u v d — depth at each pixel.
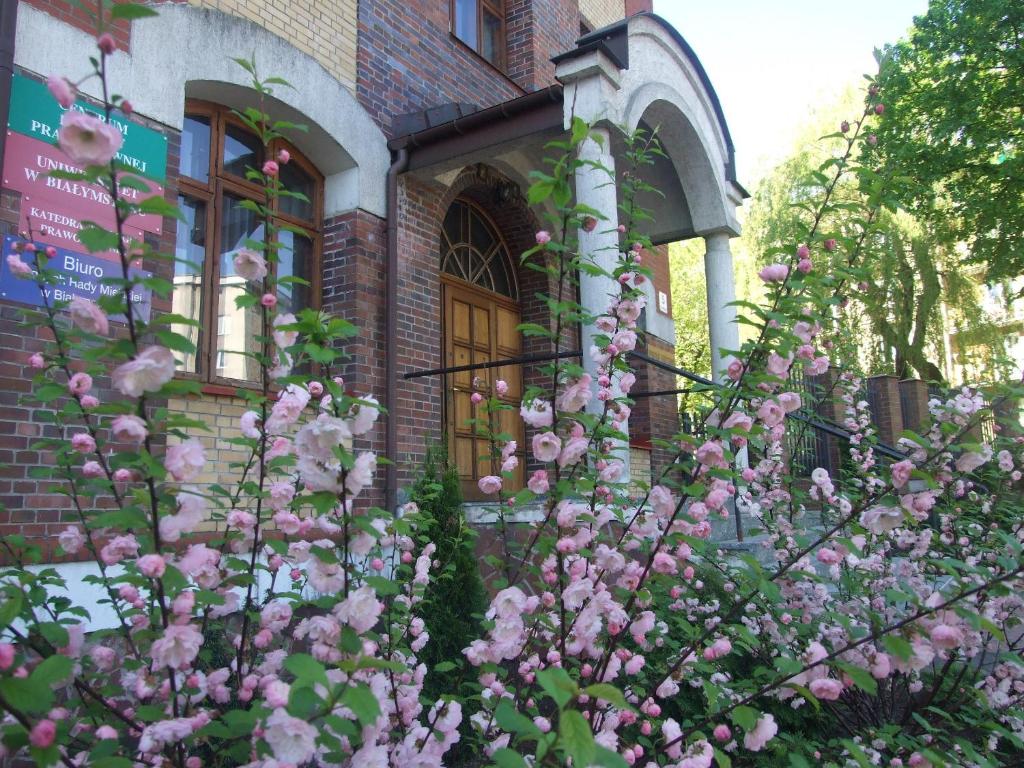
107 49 1.73
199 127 5.05
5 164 3.50
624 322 2.78
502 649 2.38
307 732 1.51
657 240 8.31
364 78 6.06
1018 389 2.95
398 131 6.28
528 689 2.58
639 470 8.86
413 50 6.64
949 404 3.10
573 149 2.34
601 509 2.64
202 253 4.97
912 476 2.48
